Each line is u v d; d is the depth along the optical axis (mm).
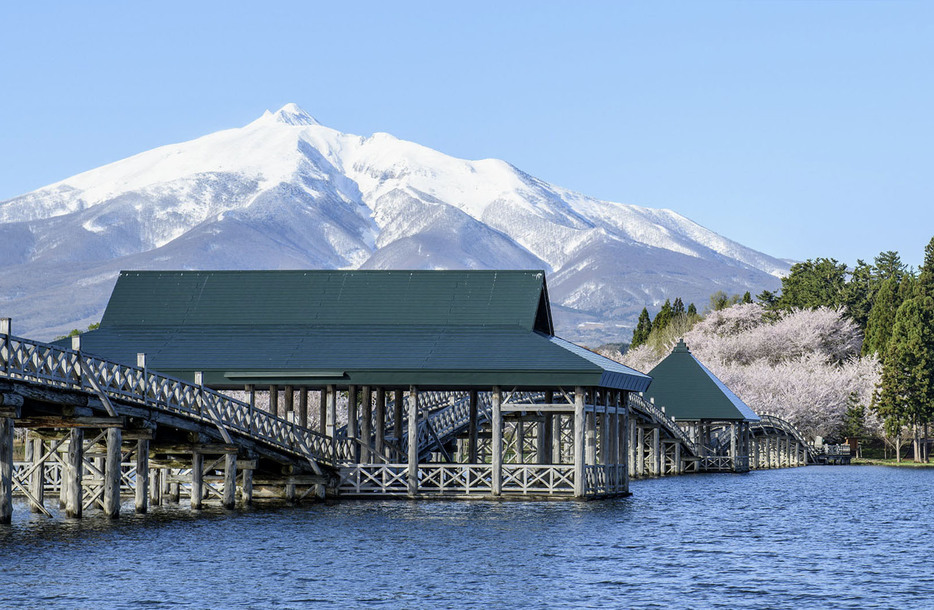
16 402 42719
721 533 53750
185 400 53750
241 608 34594
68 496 51125
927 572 42594
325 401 70250
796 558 45906
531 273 70562
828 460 145250
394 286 71000
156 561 41594
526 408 64375
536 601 36250
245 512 57125
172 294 72125
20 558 41062
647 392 113625
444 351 64750
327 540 47531
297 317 70125
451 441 82625
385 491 64812
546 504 62281
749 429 124125
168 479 64625
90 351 65812
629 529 53406
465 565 42156
